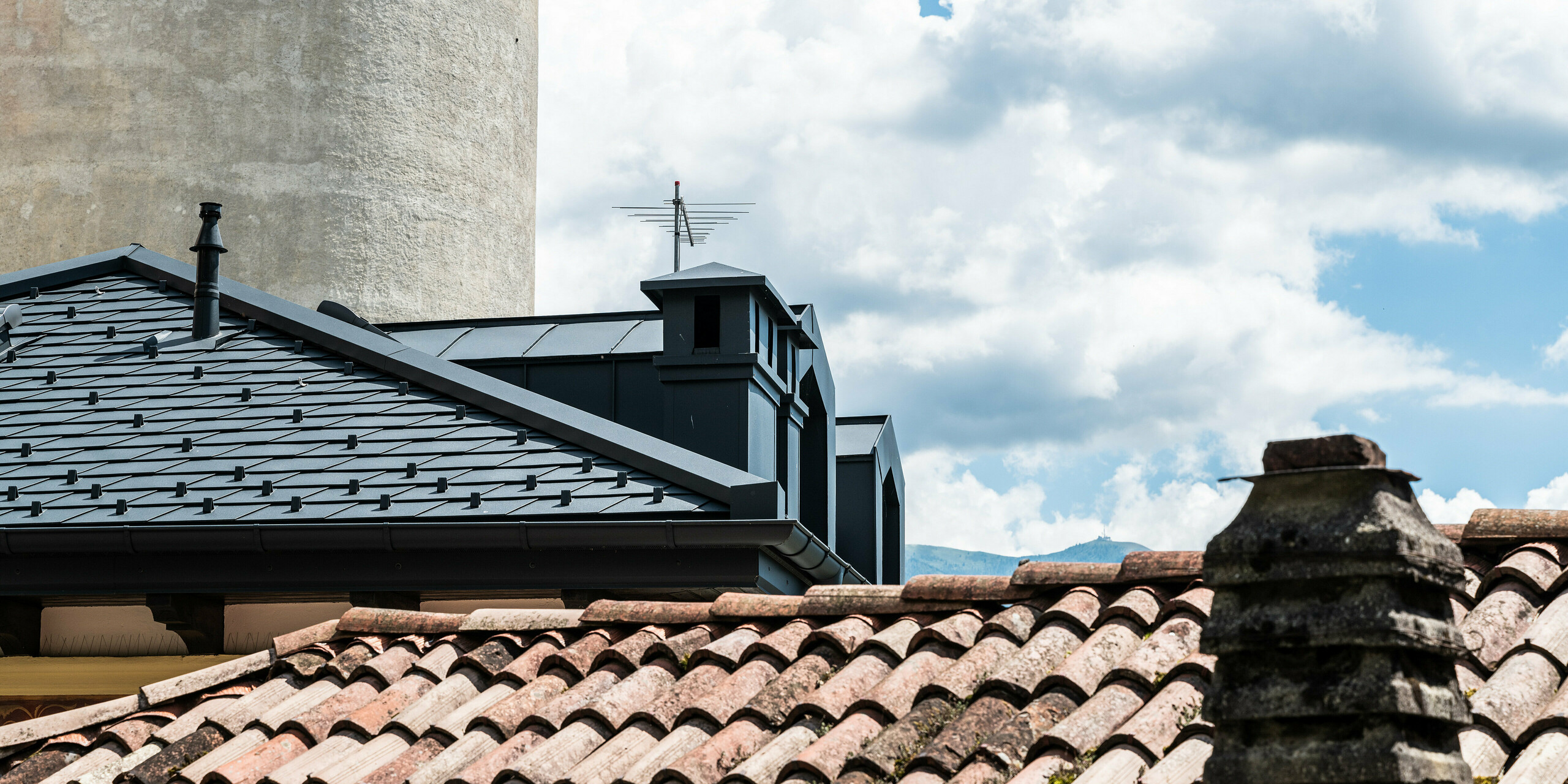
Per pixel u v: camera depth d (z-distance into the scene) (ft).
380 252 67.97
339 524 28.30
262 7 67.67
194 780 17.49
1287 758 10.03
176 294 42.80
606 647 19.66
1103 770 13.66
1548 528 17.11
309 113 67.36
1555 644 14.70
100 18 66.64
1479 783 12.51
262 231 66.03
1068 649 16.99
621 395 40.47
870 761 14.99
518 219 76.95
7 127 66.08
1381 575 10.11
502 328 44.75
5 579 28.37
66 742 19.27
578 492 29.91
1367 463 10.37
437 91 71.56
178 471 31.60
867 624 18.97
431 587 28.27
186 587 28.25
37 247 65.10
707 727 16.96
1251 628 10.32
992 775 14.34
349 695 19.21
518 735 17.30
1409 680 10.02
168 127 65.98
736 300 36.65
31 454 32.83
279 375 36.86
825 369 46.47
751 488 28.73
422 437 32.99
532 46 80.33
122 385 36.52
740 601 20.17
